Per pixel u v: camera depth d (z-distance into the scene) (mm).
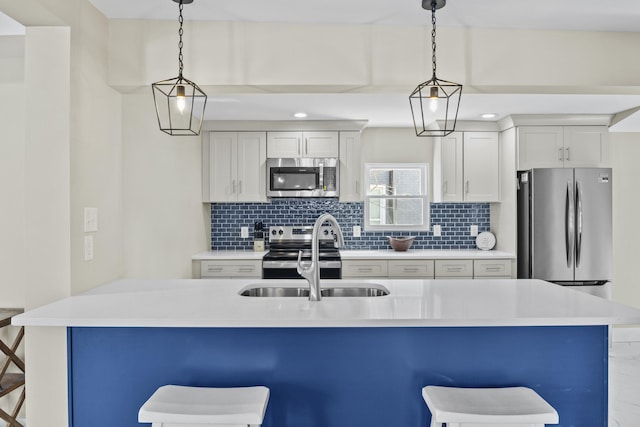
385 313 1858
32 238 2166
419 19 2502
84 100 2279
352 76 2570
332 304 2039
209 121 4504
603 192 4047
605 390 1970
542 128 4234
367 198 4926
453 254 4398
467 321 1771
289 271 4207
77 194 2221
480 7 2342
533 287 2480
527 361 1965
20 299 2812
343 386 1958
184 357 1949
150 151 3211
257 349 1955
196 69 2539
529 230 4129
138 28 2527
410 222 4945
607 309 1936
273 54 2555
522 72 2607
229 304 2031
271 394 1962
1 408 2766
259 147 4562
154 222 3285
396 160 4895
